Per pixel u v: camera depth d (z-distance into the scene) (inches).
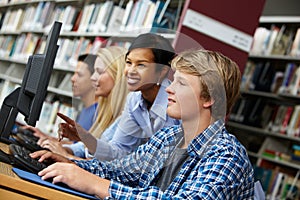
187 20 145.1
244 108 217.3
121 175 80.0
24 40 264.7
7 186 58.4
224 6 149.2
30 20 265.4
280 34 210.4
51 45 82.3
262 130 207.5
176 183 66.9
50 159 81.0
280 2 236.4
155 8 168.6
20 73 263.7
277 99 215.6
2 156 72.9
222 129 68.2
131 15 181.5
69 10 228.5
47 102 219.9
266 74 213.3
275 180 194.5
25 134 132.2
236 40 151.3
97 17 204.5
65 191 61.6
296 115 197.0
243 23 152.1
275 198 191.8
